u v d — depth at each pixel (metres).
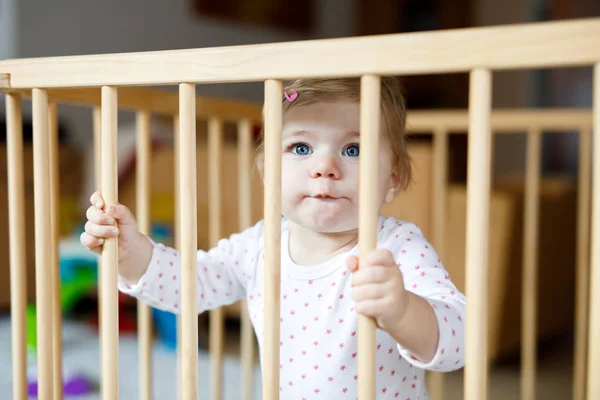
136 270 0.90
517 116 1.49
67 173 2.79
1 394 1.64
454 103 4.40
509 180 2.27
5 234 2.54
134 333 2.22
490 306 1.88
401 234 0.88
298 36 4.43
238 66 0.65
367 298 0.61
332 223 0.82
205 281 0.99
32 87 0.77
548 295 2.15
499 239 1.86
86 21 3.41
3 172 2.54
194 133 0.69
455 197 1.87
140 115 1.08
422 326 0.64
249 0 4.09
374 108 0.59
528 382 1.47
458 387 1.83
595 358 0.54
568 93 4.20
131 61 0.70
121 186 2.51
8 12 3.19
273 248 0.65
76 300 2.31
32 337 1.96
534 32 0.54
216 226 1.21
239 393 1.68
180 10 3.79
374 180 0.60
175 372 1.87
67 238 2.34
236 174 2.14
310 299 0.89
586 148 1.44
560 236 2.17
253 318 0.98
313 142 0.83
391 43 0.58
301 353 0.89
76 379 1.72
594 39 0.52
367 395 0.62
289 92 0.84
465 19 4.49
